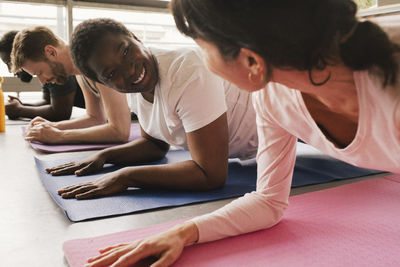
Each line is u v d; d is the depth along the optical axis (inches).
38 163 75.7
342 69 23.7
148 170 59.5
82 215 50.1
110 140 95.3
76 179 66.0
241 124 69.0
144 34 281.0
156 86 60.7
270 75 23.7
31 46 89.0
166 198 57.0
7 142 98.7
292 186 64.3
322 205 53.9
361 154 28.8
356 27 22.5
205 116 56.6
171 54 59.2
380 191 60.1
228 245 40.9
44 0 197.8
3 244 42.3
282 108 34.2
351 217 49.3
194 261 37.4
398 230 45.2
